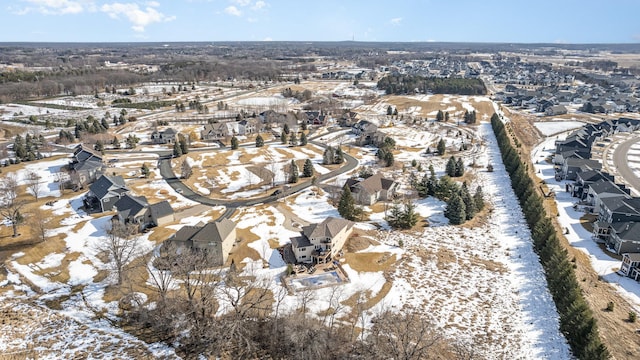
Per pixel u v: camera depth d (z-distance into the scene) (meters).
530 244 67.12
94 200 82.50
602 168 104.69
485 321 49.16
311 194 88.56
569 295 48.19
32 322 48.28
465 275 58.66
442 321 48.94
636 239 62.25
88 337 46.09
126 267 58.75
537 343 45.56
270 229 71.75
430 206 82.94
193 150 124.50
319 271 58.75
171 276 54.22
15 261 60.91
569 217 76.94
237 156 117.69
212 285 52.00
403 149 124.81
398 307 51.25
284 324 45.97
